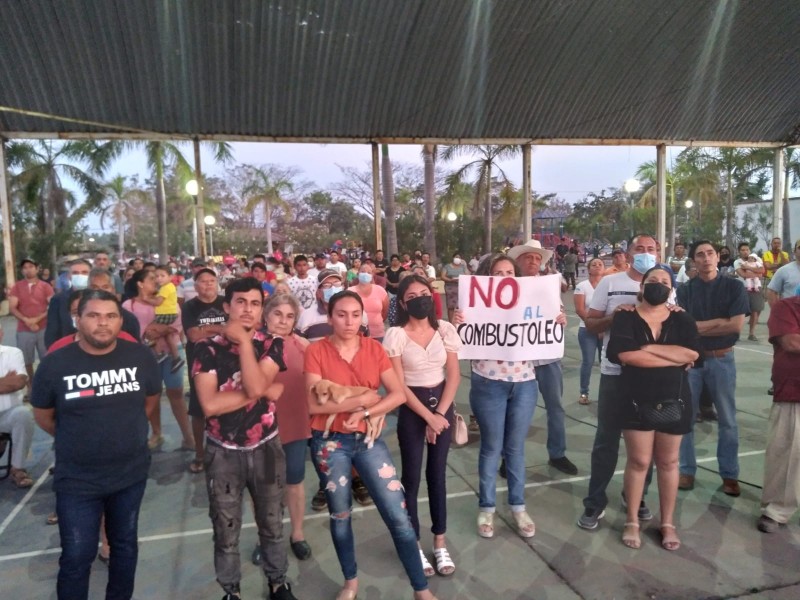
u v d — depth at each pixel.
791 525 3.99
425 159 24.58
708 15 13.06
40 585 3.51
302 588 3.37
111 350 2.90
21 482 4.99
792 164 31.41
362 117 13.38
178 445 5.88
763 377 8.05
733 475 4.40
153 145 28.08
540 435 5.96
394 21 11.72
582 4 12.23
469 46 12.55
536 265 4.76
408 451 3.49
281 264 14.24
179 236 57.88
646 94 14.79
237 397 2.91
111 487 2.83
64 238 25.02
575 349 10.81
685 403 3.61
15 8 9.86
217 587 3.43
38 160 26.69
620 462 5.14
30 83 11.03
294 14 11.11
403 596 3.28
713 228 37.50
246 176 55.38
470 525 4.09
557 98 14.28
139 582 3.49
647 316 3.63
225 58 11.52
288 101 12.63
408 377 3.48
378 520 4.23
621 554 3.66
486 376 3.90
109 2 10.17
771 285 6.28
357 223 49.97
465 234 27.95
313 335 4.98
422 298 3.45
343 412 3.10
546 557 3.64
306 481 4.99
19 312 7.47
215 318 4.94
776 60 14.60
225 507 3.00
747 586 3.30
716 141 16.58
